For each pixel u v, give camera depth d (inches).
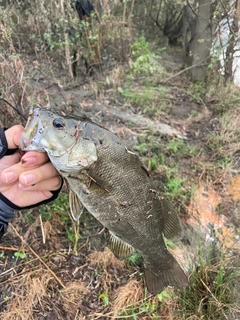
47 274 23.9
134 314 21.8
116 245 17.1
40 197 13.9
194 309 22.2
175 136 37.0
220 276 22.3
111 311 22.5
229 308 22.0
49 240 26.0
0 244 25.5
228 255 24.1
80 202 14.8
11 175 12.3
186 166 33.4
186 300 22.4
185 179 31.3
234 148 35.3
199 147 36.0
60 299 23.0
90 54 45.9
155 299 22.6
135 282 23.4
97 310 22.7
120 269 24.8
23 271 23.9
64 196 27.6
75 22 42.0
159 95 43.3
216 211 29.5
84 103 39.5
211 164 33.6
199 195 30.7
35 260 24.7
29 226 26.7
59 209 27.1
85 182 14.1
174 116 40.5
